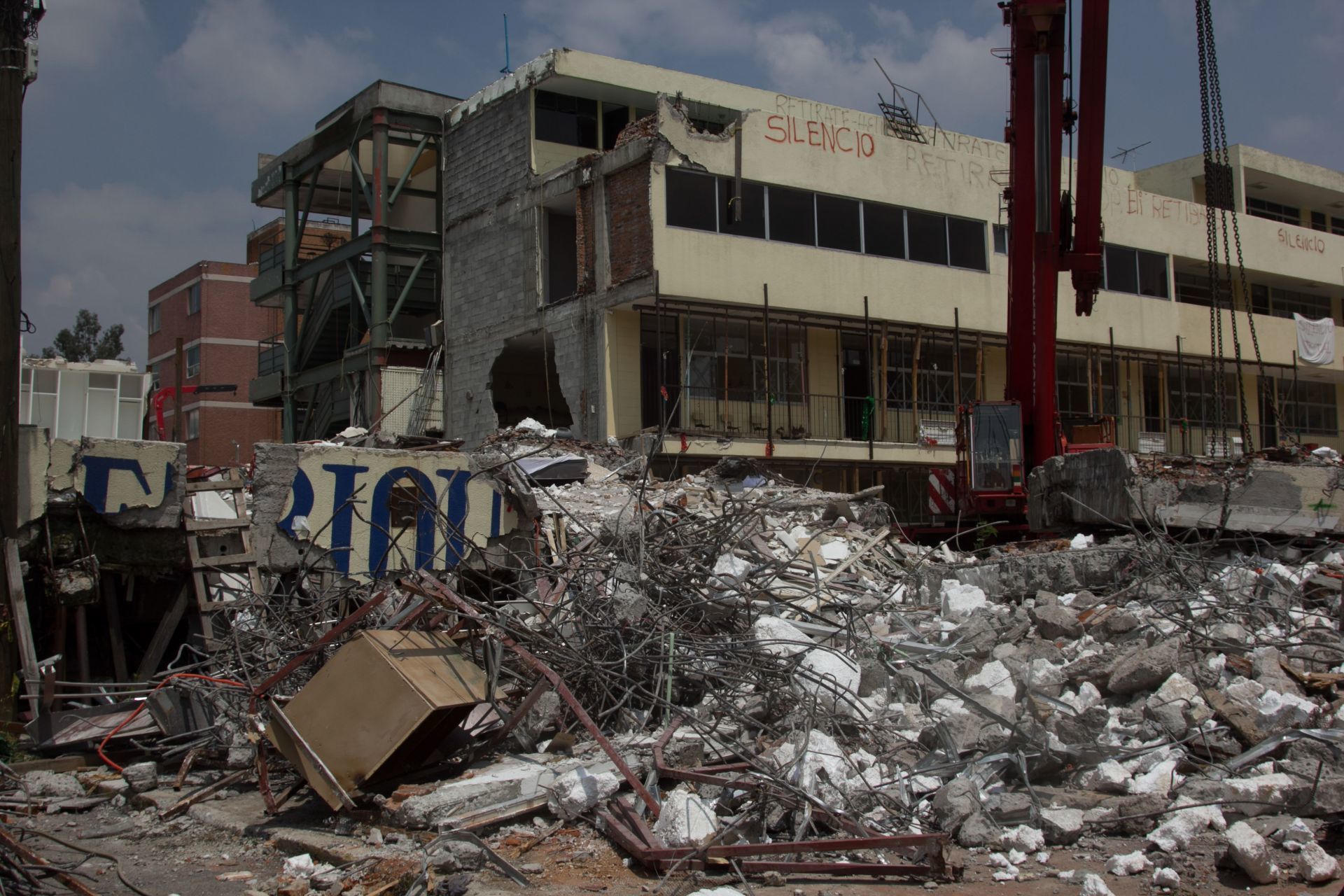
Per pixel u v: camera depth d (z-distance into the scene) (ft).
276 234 148.05
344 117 93.91
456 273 89.25
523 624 26.27
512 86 83.71
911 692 27.07
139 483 30.81
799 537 42.98
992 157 90.74
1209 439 108.27
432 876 18.03
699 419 76.69
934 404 88.53
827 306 79.41
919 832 20.33
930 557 45.11
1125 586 36.52
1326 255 120.26
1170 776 22.30
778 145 77.87
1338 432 124.67
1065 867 19.40
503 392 90.48
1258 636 30.22
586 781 20.80
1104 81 49.78
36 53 30.99
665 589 29.55
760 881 18.49
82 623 30.48
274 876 18.99
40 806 23.08
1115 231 98.94
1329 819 20.70
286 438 103.19
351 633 26.55
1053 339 52.31
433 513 33.83
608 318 74.38
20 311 29.60
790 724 24.07
